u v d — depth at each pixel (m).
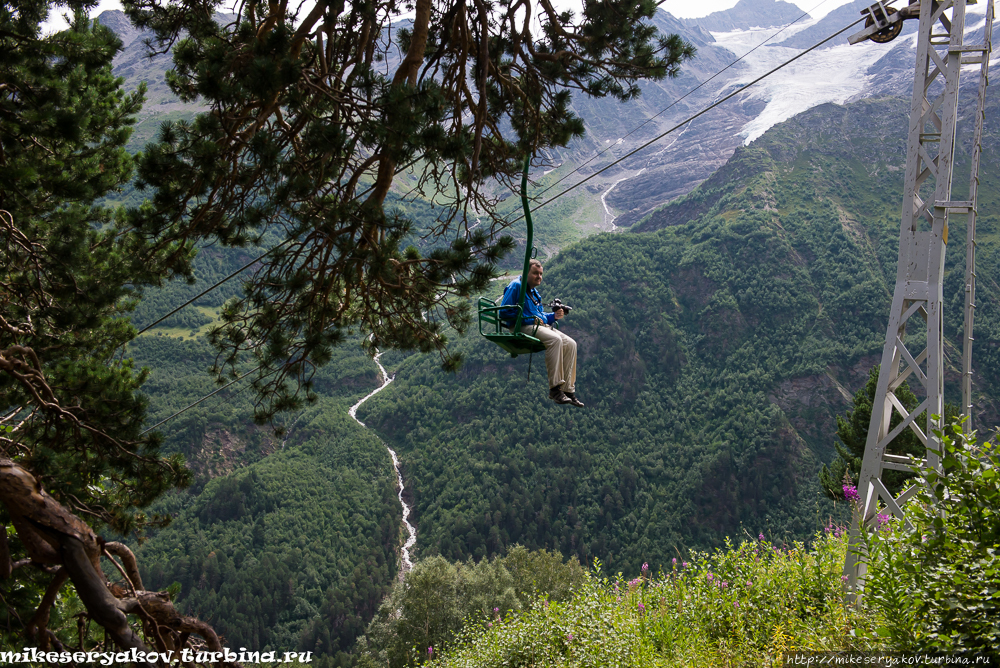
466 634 9.92
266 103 5.35
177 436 139.25
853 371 154.00
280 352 6.39
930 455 7.29
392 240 5.68
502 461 138.88
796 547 7.70
